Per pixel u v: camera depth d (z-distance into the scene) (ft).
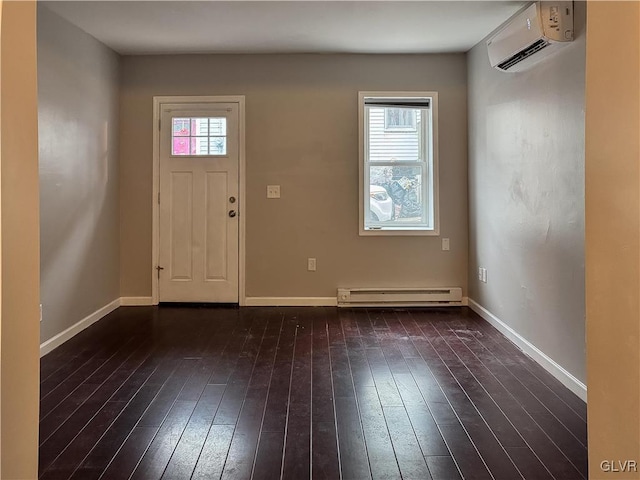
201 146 16.49
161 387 9.44
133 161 16.47
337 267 16.63
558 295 9.94
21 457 3.89
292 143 16.46
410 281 16.67
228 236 16.58
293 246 16.61
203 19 12.87
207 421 8.00
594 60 3.99
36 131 4.10
